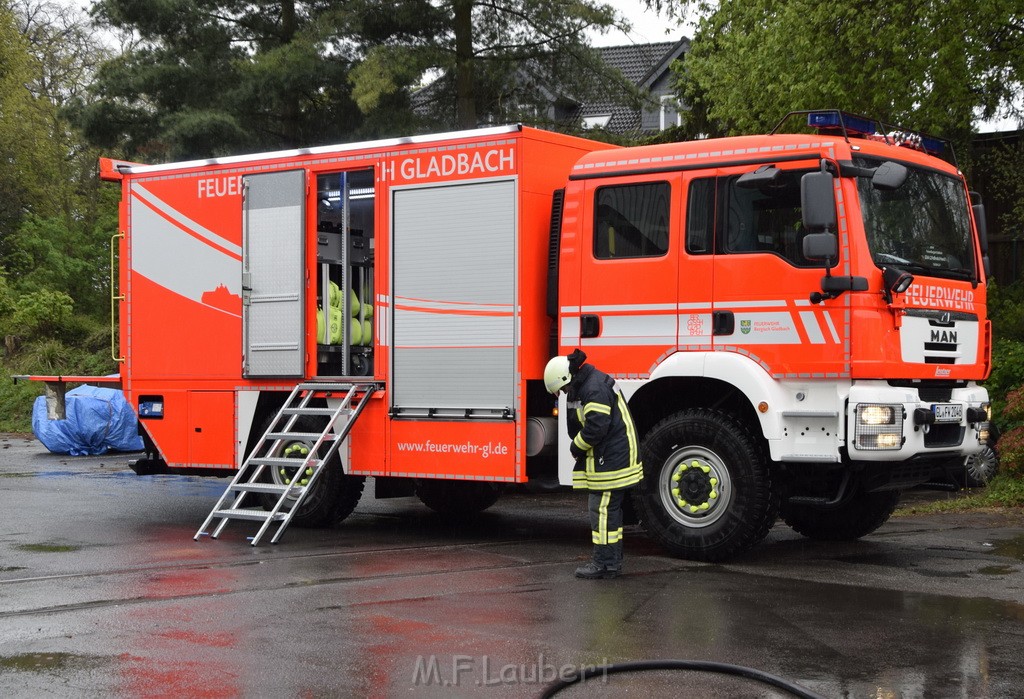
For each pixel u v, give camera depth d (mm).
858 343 8211
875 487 8758
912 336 8562
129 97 23891
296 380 10883
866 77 14656
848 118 8844
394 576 8219
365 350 11703
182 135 21703
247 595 7461
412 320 10164
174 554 9289
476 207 9836
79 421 19359
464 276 9883
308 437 10391
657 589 7703
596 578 8094
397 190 10273
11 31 39531
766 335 8562
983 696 5223
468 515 12109
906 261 8656
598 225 9352
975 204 9797
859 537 10203
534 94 24109
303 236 10828
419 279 10133
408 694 5227
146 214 11852
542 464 9836
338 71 22641
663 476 8953
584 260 9367
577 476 8312
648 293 9055
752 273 8617
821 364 8328
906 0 14289
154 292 11789
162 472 11867
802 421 8430
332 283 11305
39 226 36312
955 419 8969
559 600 7309
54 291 33906
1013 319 16297
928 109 14406
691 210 8930
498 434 9680
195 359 11500
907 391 8438
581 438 8102
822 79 14539
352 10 22359
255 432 11203
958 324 9102
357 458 10492
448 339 9961
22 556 9164
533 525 11430
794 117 15414
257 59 22734
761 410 8469
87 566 8656
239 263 11188
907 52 14398
